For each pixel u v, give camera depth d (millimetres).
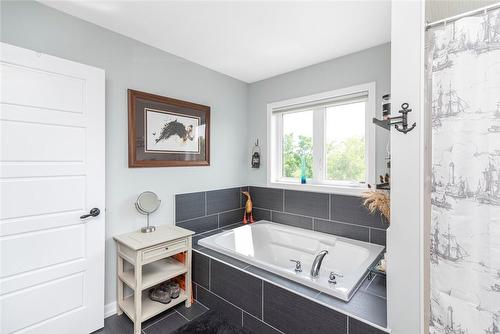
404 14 1163
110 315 1975
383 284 1622
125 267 2051
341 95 2428
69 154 1672
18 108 1472
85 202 1750
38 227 1549
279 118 3033
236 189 3070
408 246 1154
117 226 2033
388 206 1805
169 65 2369
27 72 1500
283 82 2881
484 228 1070
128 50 2080
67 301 1665
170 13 1752
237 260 2004
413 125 1130
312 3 1634
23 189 1494
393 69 1192
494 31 1035
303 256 2492
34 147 1530
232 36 2064
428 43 1199
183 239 2074
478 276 1081
